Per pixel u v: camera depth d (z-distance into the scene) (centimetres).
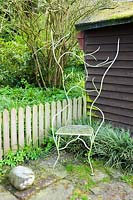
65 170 323
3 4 497
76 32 486
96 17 409
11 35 629
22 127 352
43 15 500
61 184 293
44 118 377
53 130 355
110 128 389
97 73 428
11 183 286
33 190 279
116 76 399
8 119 337
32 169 323
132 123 386
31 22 512
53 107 384
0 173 312
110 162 335
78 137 335
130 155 328
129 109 387
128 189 287
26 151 353
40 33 527
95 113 438
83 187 288
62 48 525
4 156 337
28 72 590
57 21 497
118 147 340
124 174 316
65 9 479
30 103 415
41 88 527
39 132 373
